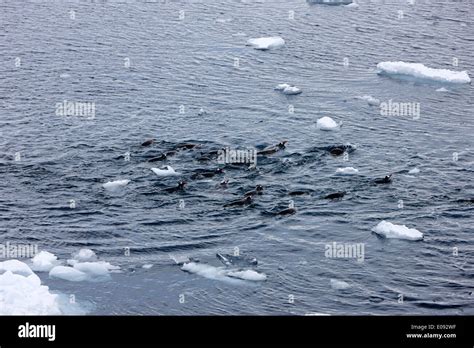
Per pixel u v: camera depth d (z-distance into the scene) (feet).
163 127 225.76
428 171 205.16
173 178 195.62
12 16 317.01
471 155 215.31
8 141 214.69
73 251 167.63
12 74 260.42
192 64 275.39
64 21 312.71
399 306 150.41
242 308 147.74
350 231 176.55
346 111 241.76
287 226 177.47
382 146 218.59
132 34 301.43
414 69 269.03
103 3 337.31
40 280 153.79
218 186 192.44
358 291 155.02
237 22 318.24
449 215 184.03
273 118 234.58
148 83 257.96
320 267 162.71
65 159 205.36
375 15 331.36
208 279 156.97
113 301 148.25
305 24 318.45
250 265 162.30
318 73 272.31
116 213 181.68
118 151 209.87
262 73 270.46
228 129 225.97
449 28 318.24
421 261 166.20
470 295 154.81
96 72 264.72
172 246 169.37
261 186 190.90
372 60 284.61
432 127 232.94
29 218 179.52
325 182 196.95
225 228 176.35
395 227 174.81
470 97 256.11
